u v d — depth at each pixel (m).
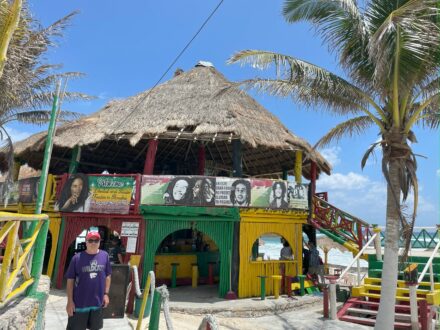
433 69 9.16
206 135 13.94
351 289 13.18
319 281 15.66
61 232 13.98
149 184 13.41
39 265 5.70
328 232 15.78
